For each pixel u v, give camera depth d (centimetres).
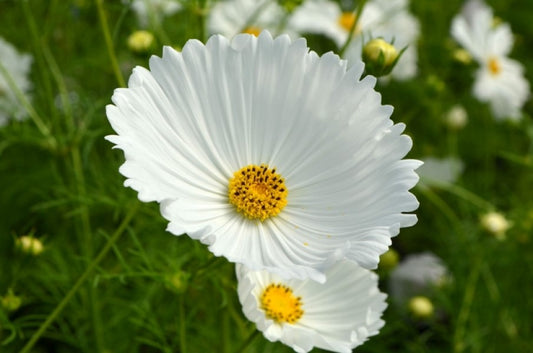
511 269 53
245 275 35
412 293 52
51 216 50
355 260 32
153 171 33
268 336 36
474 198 54
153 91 34
